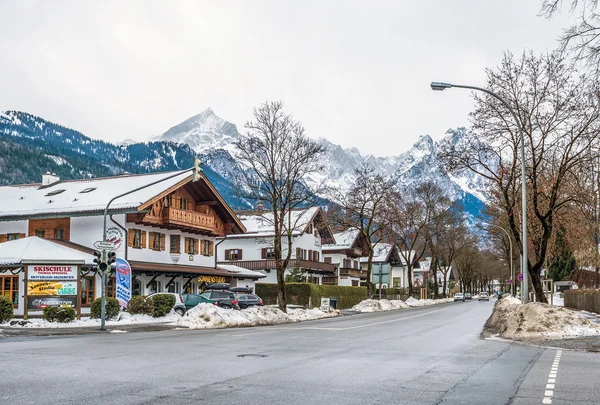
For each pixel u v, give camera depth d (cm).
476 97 3412
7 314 3166
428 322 3741
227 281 6016
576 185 3581
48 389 1048
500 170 3588
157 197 4619
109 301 3459
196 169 3294
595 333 2322
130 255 4612
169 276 5075
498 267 14050
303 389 1071
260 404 929
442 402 959
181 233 5269
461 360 1565
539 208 3969
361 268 10506
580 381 1188
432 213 8500
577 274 6856
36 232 4759
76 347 1862
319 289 6300
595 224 4459
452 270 14975
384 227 7381
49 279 3381
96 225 4584
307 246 7950
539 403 954
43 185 5503
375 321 3925
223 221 5756
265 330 2908
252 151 4641
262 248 7650
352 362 1494
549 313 2472
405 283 12800
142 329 2939
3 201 5109
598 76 1500
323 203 7131
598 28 1468
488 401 970
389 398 991
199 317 3250
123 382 1132
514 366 1436
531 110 3306
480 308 6775
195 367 1363
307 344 2025
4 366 1360
